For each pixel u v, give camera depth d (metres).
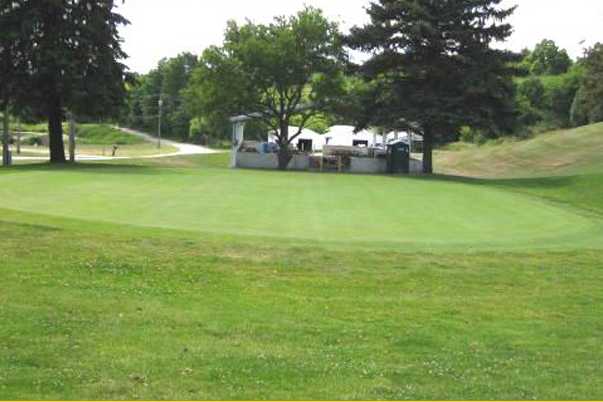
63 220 14.77
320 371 7.11
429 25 46.97
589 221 19.70
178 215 17.36
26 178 27.30
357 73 51.81
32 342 7.57
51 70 44.28
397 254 12.86
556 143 66.44
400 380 6.98
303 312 9.41
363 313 9.52
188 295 9.94
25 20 43.03
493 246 14.32
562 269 12.54
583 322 9.62
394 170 51.81
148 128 159.25
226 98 53.41
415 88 49.31
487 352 8.12
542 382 7.12
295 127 77.69
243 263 11.72
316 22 53.09
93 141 134.50
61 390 6.31
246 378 6.82
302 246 13.08
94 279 10.41
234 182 29.27
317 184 30.44
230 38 53.75
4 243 12.05
